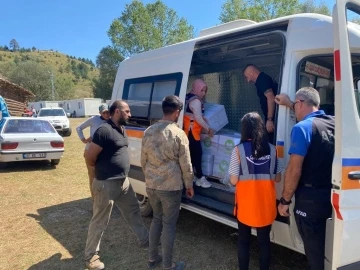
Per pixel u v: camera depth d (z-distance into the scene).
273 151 2.84
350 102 2.15
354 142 2.17
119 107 3.58
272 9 30.89
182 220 4.88
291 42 3.00
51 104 49.34
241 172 2.84
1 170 8.54
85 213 5.34
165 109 3.29
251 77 3.98
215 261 3.67
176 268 3.41
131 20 39.94
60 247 4.12
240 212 2.88
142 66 5.00
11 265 3.69
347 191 2.17
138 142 4.82
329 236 2.35
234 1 30.84
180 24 41.53
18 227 4.77
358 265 2.30
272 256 3.73
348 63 2.15
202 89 4.27
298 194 2.52
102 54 47.06
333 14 2.16
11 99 20.27
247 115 2.90
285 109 2.96
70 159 10.20
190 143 4.19
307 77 3.18
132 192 3.89
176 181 3.21
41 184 7.18
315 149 2.42
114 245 4.13
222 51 4.43
